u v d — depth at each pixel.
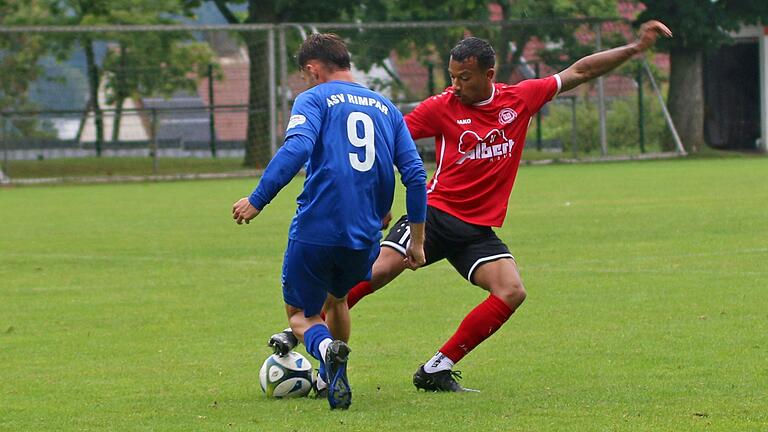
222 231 53.41
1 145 95.38
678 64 110.19
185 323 30.41
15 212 65.31
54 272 40.78
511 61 102.31
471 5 105.44
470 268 22.61
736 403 20.28
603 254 42.34
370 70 99.25
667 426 18.62
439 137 23.16
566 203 63.47
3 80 95.38
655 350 25.44
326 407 20.69
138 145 101.00
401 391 22.02
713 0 107.06
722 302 31.67
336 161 19.97
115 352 26.66
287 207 66.31
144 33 98.12
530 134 113.75
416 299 33.59
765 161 99.81
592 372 23.38
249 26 93.31
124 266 42.09
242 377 23.77
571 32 103.69
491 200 22.83
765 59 114.81
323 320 22.22
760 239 45.62
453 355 21.88
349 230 20.05
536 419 19.25
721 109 119.06
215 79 103.56
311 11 104.25
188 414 20.25
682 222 52.38
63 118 97.25
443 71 100.44
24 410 20.89
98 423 19.70
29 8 106.69
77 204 70.12
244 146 105.94
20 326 30.27
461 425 18.89
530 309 31.34
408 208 20.75
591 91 108.12
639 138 109.31
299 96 20.20
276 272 40.00
